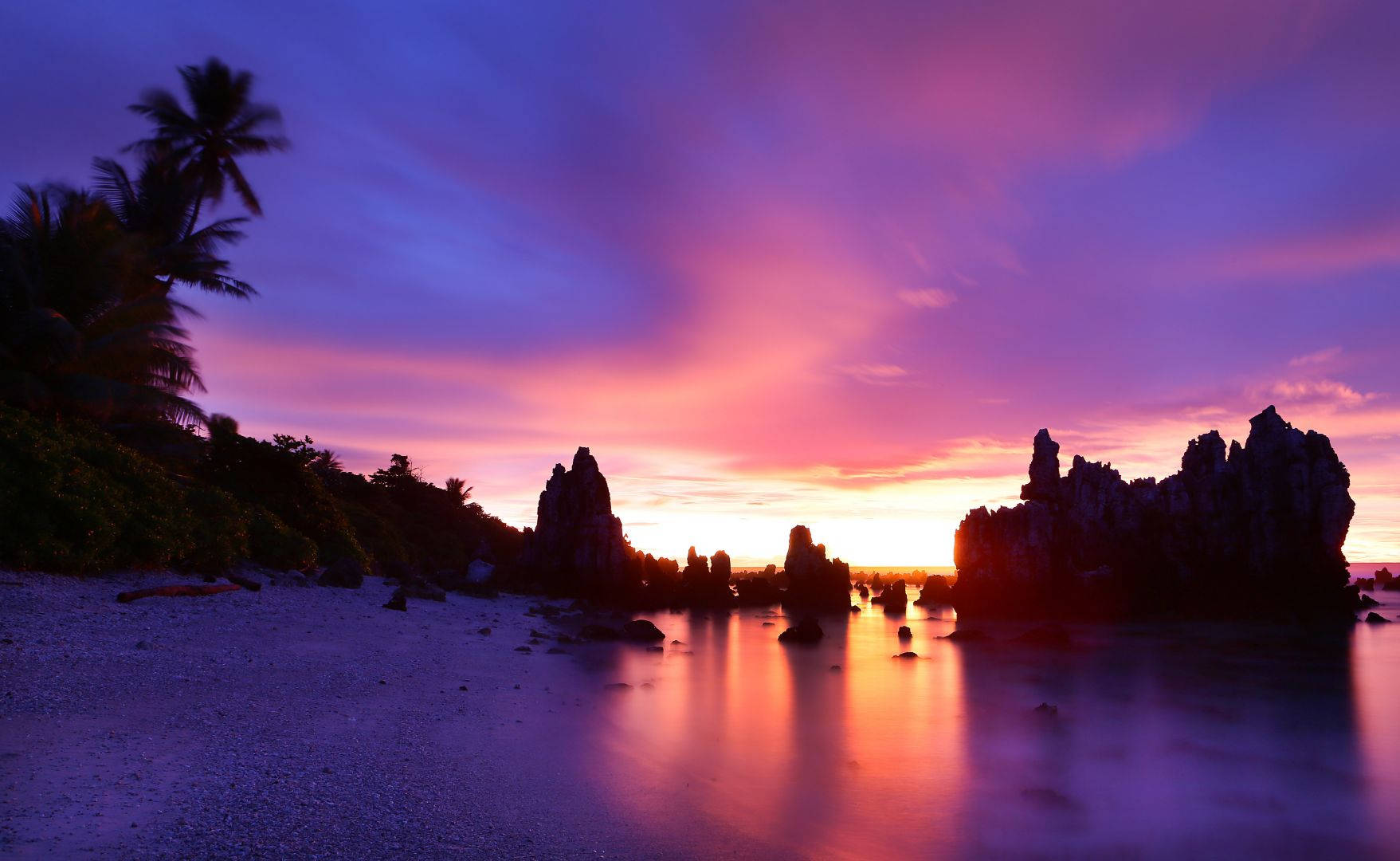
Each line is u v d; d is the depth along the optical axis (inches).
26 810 322.7
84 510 864.9
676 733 669.9
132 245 1451.8
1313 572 2069.4
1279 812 522.9
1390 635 1775.3
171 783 377.1
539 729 621.9
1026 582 2306.8
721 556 2915.8
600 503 2741.1
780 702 872.9
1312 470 2153.1
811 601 2797.7
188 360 1519.4
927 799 519.5
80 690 518.6
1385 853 452.8
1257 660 1373.0
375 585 1487.5
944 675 1161.4
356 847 335.0
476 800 423.8
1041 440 2502.5
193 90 2201.0
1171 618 2105.1
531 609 1854.1
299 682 657.0
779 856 391.5
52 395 1215.6
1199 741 739.4
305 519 1583.4
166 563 995.3
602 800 450.6
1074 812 506.3
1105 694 1001.5
